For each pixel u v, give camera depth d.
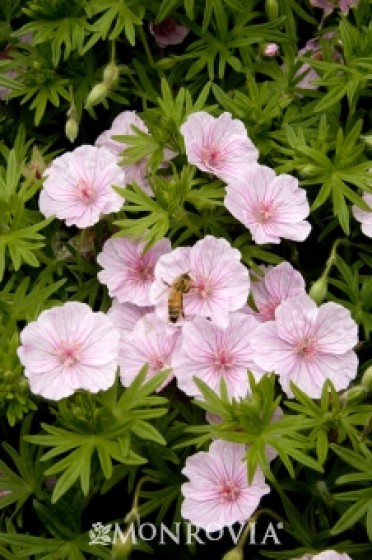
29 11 0.64
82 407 0.56
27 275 0.62
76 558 0.58
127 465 0.58
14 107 0.67
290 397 0.57
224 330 0.58
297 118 0.64
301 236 0.59
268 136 0.62
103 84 0.63
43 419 0.60
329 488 0.58
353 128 0.60
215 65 0.66
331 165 0.60
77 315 0.57
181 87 0.64
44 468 0.59
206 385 0.56
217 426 0.56
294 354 0.57
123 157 0.62
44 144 0.66
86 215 0.60
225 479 0.56
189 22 0.65
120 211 0.61
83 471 0.56
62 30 0.64
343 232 0.62
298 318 0.57
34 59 0.65
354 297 0.60
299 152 0.61
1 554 0.58
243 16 0.66
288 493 0.59
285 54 0.66
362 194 0.61
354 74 0.62
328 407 0.57
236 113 0.63
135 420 0.56
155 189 0.59
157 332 0.58
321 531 0.58
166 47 0.67
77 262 0.61
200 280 0.58
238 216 0.59
